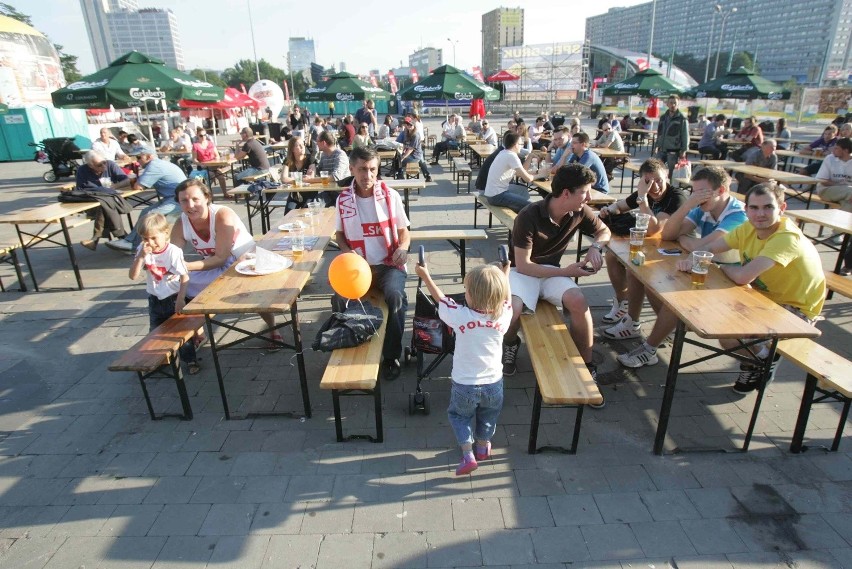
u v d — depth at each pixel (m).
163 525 2.67
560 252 3.98
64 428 3.51
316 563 2.43
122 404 3.78
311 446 3.26
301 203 7.54
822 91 24.75
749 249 3.53
